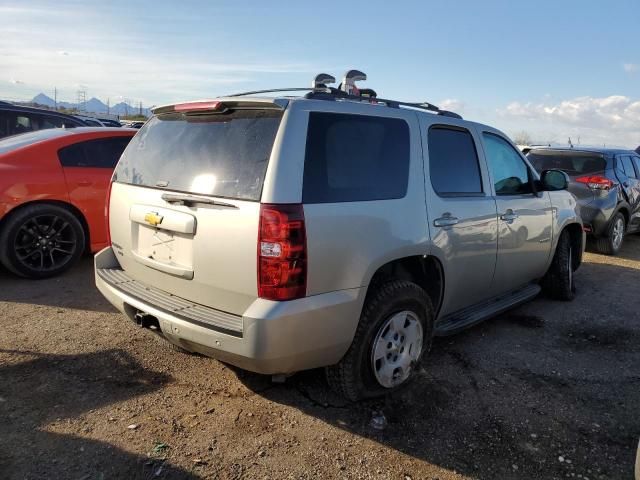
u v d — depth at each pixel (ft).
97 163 19.11
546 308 17.70
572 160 27.66
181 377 11.64
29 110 29.50
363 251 9.74
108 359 12.25
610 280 21.89
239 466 8.79
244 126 9.65
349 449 9.38
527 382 12.23
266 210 8.59
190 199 9.58
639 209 29.55
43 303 15.62
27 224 17.37
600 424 10.53
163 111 11.59
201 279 9.55
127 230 11.32
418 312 11.38
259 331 8.57
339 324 9.45
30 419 9.71
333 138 9.81
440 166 12.27
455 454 9.39
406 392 11.47
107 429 9.56
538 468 9.12
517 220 14.64
